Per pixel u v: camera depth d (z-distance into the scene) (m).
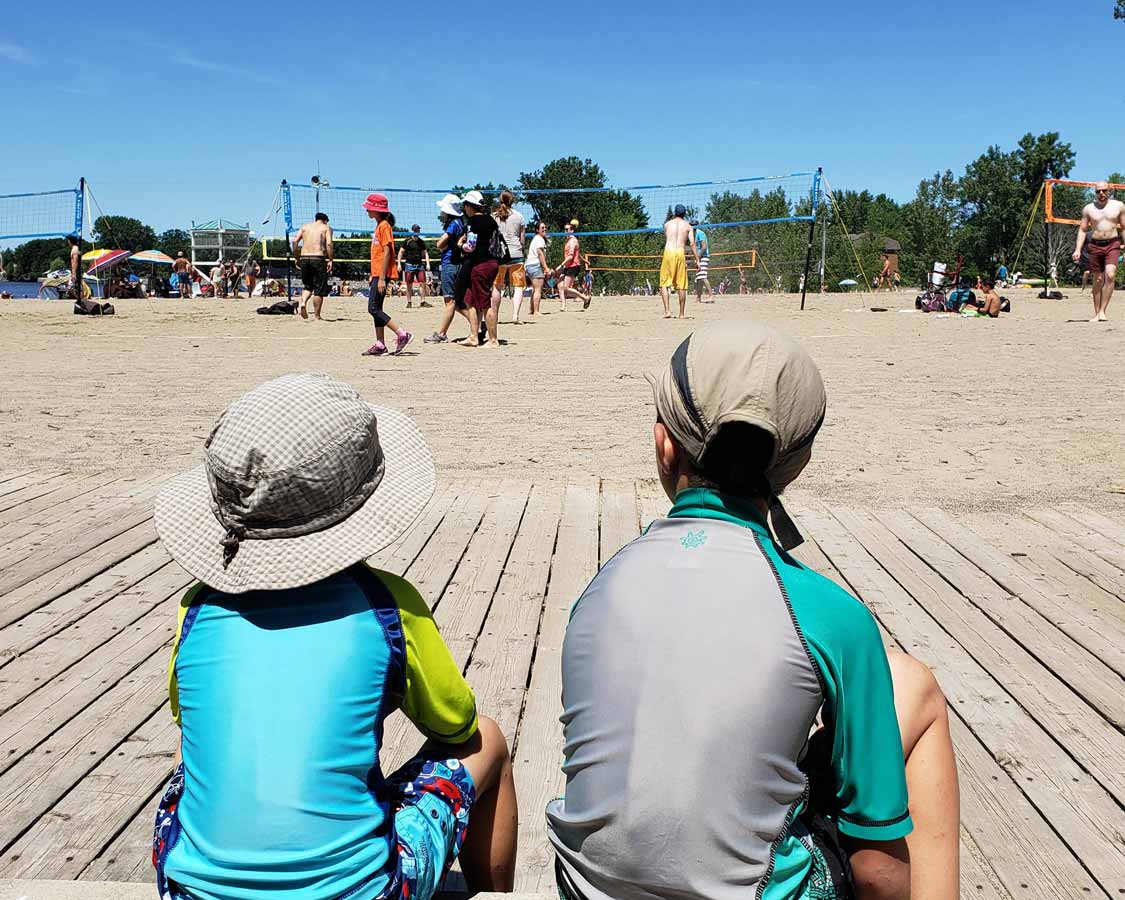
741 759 1.60
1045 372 11.45
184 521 2.00
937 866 1.93
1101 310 17.61
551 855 2.85
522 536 5.55
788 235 44.34
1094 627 4.39
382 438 2.14
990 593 4.78
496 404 9.59
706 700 1.61
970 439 8.01
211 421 8.70
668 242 19.38
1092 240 17.23
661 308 23.16
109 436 8.08
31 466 7.08
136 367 12.23
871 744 1.69
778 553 1.78
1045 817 3.01
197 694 1.88
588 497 6.31
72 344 14.95
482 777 2.25
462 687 2.13
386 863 1.88
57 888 2.07
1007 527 5.81
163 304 25.22
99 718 3.55
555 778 3.24
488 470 7.01
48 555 5.22
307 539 1.91
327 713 1.84
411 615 2.02
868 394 10.12
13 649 4.11
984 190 93.75
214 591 1.97
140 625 4.36
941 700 2.02
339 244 33.38
